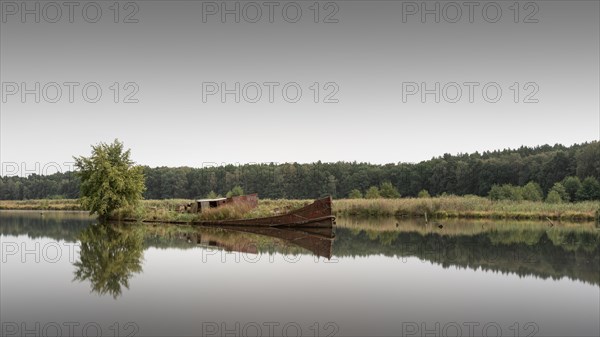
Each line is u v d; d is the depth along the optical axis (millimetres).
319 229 36062
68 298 12742
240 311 11352
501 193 65688
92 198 49656
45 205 89250
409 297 12828
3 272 16734
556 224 39844
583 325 10391
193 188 139750
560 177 98625
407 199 56750
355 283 14711
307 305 11930
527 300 12578
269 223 38500
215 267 17625
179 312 11258
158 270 16969
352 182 129000
